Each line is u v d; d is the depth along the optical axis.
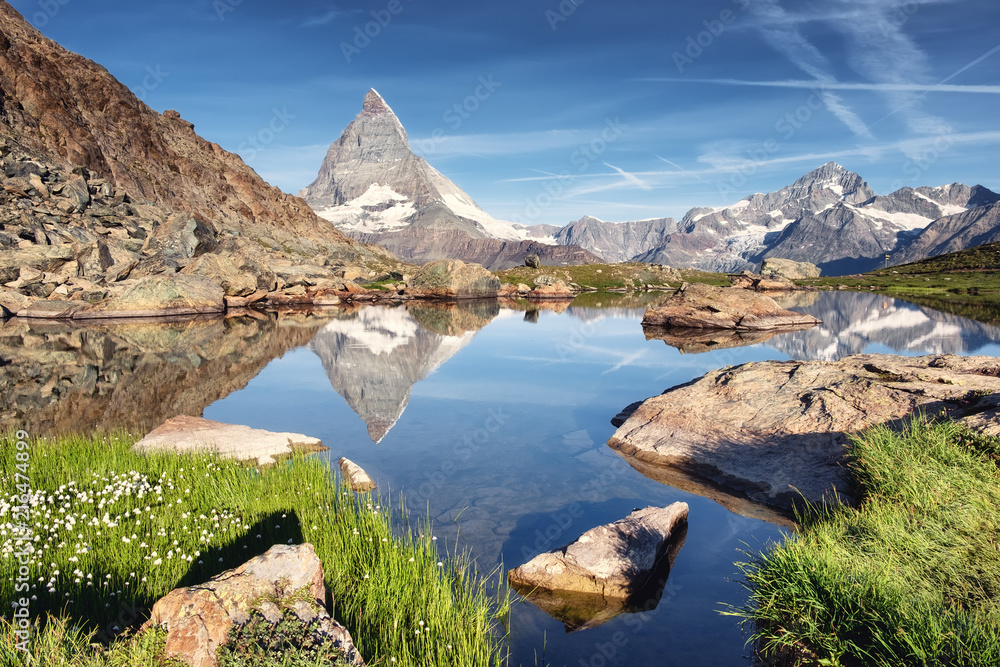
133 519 9.12
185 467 11.71
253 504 9.76
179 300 56.94
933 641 5.34
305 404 20.59
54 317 51.38
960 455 9.32
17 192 65.06
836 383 14.94
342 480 12.61
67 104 109.31
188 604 5.58
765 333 44.84
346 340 39.59
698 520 10.88
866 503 9.41
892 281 149.25
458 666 6.32
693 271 178.25
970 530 7.48
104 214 73.12
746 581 8.31
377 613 7.15
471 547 9.70
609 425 18.06
